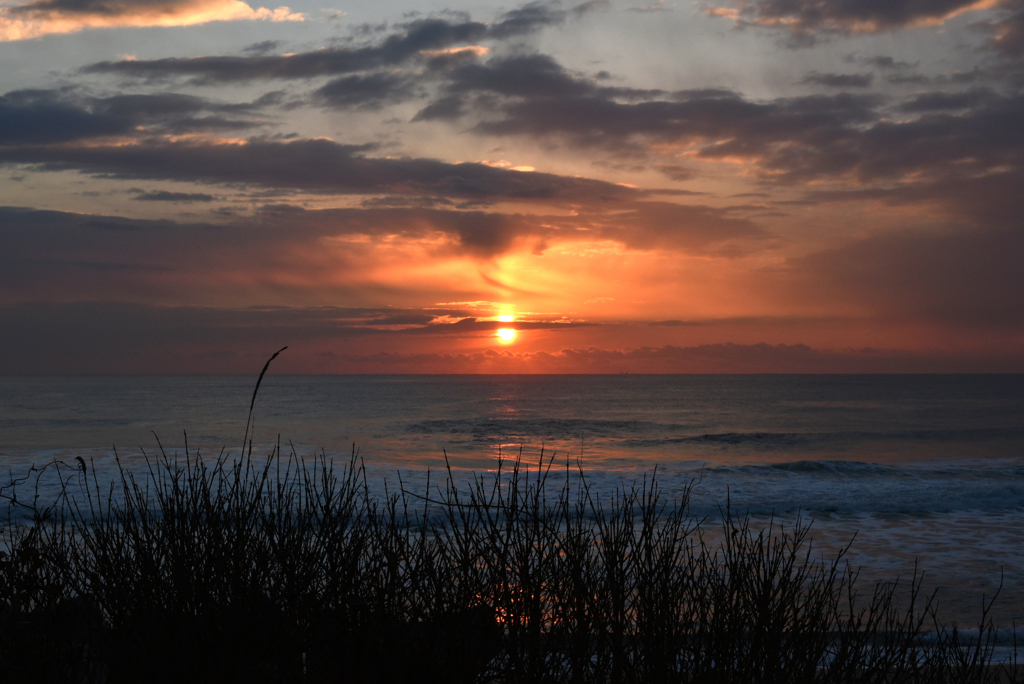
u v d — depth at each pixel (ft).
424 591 7.38
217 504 7.77
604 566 7.95
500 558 7.65
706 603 8.07
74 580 8.15
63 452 67.26
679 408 232.94
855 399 290.15
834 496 44.91
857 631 8.34
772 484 50.80
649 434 135.54
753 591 7.85
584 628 7.41
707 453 103.14
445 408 228.22
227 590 7.04
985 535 34.06
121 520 7.92
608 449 107.55
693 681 7.35
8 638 7.32
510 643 7.29
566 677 7.45
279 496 8.01
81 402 256.32
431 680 6.88
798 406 243.19
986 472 59.52
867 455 100.58
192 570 7.23
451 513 7.95
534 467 55.83
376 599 7.29
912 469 61.16
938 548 30.99
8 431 138.00
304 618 6.95
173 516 7.57
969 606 21.66
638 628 7.58
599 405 250.98
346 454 76.69
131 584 7.42
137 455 60.70
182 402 258.78
